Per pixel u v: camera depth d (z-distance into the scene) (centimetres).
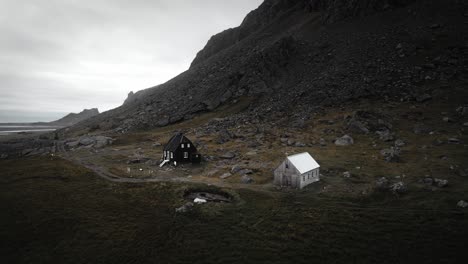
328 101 9869
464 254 2964
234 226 3781
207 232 3666
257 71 13125
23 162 7162
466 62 9762
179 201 4544
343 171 5469
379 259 3011
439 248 3077
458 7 12294
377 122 7769
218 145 8106
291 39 13900
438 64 10044
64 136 14012
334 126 8200
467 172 4662
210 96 13312
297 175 4881
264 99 11538
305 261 3050
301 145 7225
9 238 3659
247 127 9381
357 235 3428
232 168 6022
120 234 3691
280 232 3600
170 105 14000
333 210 4022
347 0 15000
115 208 4400
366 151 6425
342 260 3036
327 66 11838
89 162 7056
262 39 16900
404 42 11444
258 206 4291
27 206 4491
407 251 3088
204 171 6200
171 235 3625
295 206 4228
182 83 16275
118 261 3203
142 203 4550
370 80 10144
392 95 9331
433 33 11450
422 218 3603
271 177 5522
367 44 12112
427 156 5619
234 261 3097
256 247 3322
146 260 3194
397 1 13725
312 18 16625
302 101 10338
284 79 12288
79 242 3544
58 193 4981
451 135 6525
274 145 7500
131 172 6153
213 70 15725
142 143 9538
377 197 4294
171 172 6166
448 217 3559
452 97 8412
